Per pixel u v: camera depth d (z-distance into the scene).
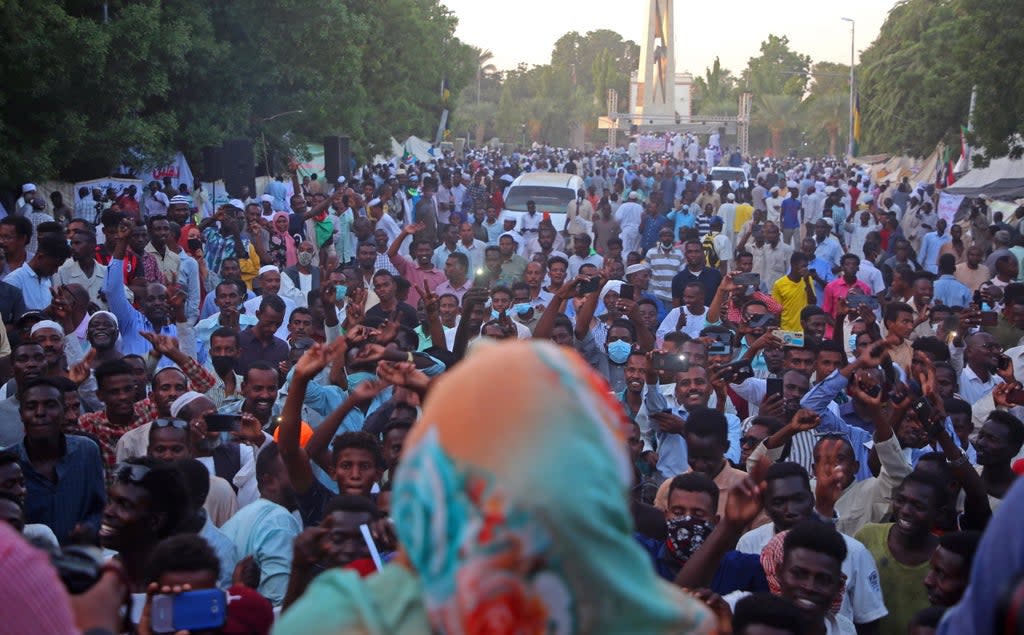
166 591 2.96
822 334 9.70
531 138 114.25
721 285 10.28
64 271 9.60
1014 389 6.82
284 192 22.61
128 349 8.57
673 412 7.50
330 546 3.57
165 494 4.31
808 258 13.16
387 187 19.52
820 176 47.16
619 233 20.97
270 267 10.61
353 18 24.64
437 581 1.28
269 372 6.73
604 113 122.56
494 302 10.34
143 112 20.48
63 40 16.09
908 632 4.25
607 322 10.69
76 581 2.27
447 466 1.26
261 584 4.82
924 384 5.66
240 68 22.22
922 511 4.99
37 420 5.54
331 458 5.60
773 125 109.19
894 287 12.29
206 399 6.32
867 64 63.41
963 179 30.86
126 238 8.59
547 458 1.24
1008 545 1.45
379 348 5.27
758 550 5.29
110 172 18.78
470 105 119.56
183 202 14.16
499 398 1.26
